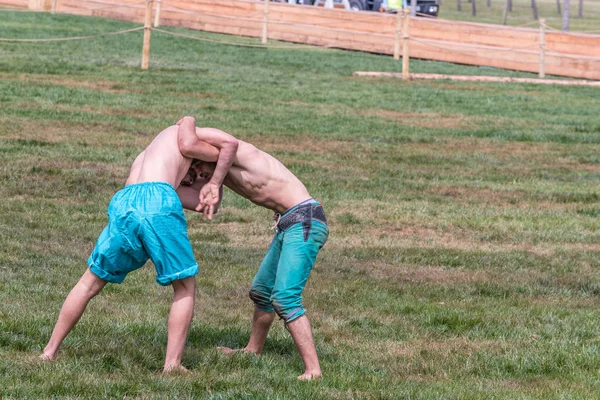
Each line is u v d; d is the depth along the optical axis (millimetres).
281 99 42781
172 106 38656
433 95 47188
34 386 10648
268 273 12555
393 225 23516
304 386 11398
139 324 13820
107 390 10672
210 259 19156
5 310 14031
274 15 68438
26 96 38156
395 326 15141
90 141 30859
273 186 11875
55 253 18625
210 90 43562
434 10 89188
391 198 26359
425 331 14977
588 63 60031
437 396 11359
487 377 12680
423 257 20406
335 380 11789
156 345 12789
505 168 31594
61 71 45375
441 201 26422
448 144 35312
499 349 14000
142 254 11312
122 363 11820
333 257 20062
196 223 22609
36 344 12414
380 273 19016
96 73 45750
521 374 12906
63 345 12375
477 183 29000
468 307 16562
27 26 62000
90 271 11469
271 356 12938
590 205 26906
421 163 31625
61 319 11633
